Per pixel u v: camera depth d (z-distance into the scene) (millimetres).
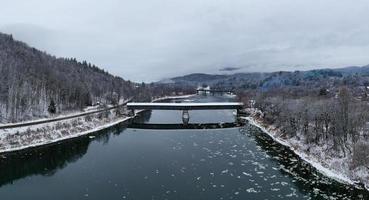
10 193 65812
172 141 110250
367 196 61750
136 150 97875
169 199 60625
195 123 151375
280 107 125125
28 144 103500
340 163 78000
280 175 73438
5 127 111125
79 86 178250
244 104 176125
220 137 116125
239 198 60844
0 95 135250
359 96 169000
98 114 152250
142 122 155875
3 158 90375
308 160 84500
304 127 103500
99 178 72875
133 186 67500
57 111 149625
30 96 141375
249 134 120938
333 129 89250
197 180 70500
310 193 63250
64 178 73688
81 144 107000
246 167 79312
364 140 85938
